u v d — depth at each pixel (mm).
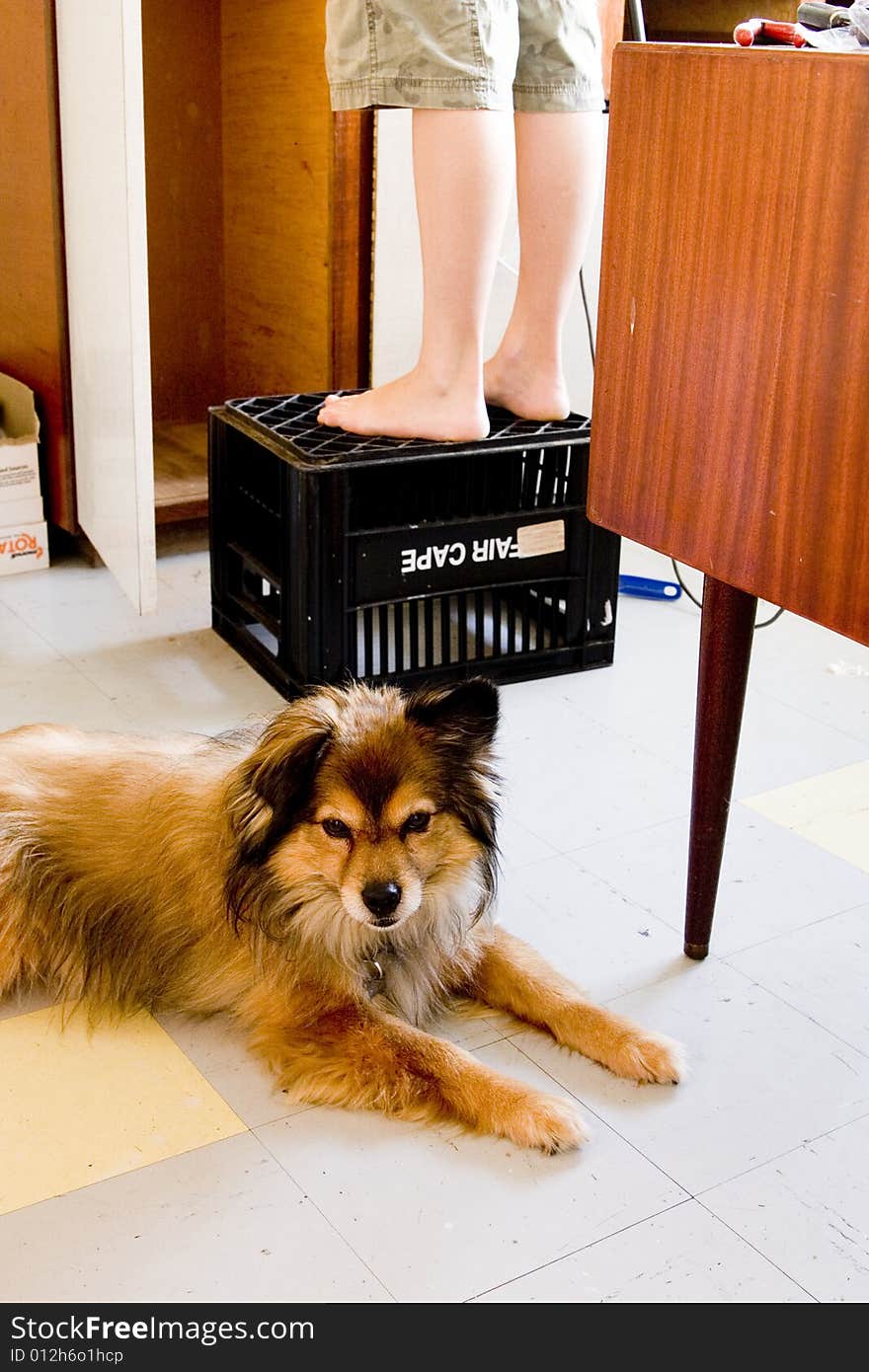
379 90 2258
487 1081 1581
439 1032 1745
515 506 2568
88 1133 1541
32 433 3086
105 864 1813
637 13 2600
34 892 1798
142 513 2666
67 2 2609
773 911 1990
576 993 1748
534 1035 1740
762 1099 1624
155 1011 1768
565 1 2406
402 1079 1594
